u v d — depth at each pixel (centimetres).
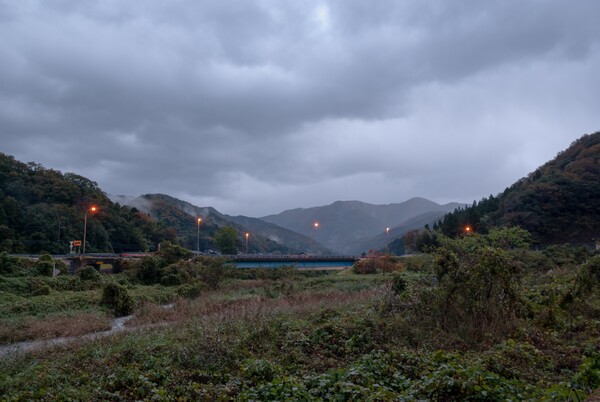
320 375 863
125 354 1159
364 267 5766
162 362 1073
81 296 2889
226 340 1201
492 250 1345
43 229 6725
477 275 1300
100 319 2266
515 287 1357
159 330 1633
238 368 1030
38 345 1578
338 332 1248
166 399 837
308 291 3228
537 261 3164
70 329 1986
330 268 6819
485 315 1264
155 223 10400
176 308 2542
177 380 950
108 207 8950
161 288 3909
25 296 3038
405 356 978
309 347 1189
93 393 890
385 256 6294
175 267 4319
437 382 727
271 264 6506
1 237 6072
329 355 1140
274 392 783
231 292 3684
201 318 1780
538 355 987
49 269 3862
